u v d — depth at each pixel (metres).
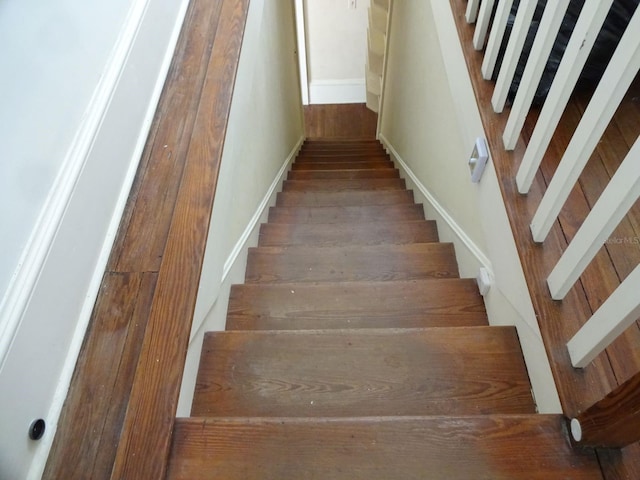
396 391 1.03
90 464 0.77
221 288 1.29
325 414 1.00
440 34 1.77
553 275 0.94
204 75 1.42
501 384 1.04
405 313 1.36
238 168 1.51
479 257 1.40
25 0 0.77
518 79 1.32
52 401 0.81
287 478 0.78
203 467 0.79
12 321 0.71
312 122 5.21
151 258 1.04
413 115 2.58
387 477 0.78
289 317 1.36
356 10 4.61
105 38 1.06
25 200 0.77
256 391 1.04
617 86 0.70
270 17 2.31
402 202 2.50
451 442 0.81
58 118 0.86
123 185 1.12
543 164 1.20
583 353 0.84
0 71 0.71
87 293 0.95
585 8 0.79
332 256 1.71
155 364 0.88
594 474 0.78
